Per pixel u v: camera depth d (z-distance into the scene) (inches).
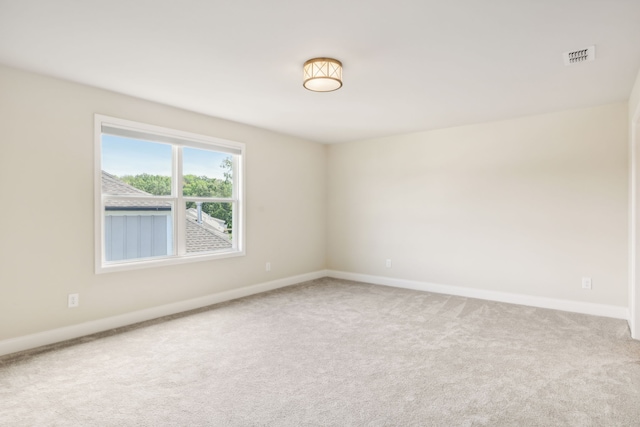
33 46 96.6
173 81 122.8
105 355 108.8
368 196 219.6
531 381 92.7
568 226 156.3
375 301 173.2
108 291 132.5
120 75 117.3
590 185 151.1
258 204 191.8
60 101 120.3
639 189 122.3
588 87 127.3
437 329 132.5
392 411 79.4
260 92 133.9
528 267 165.9
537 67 109.7
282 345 117.4
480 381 92.9
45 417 76.4
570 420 75.7
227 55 102.3
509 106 150.8
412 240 202.4
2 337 108.7
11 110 110.2
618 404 81.6
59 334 119.8
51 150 118.3
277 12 79.5
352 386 90.4
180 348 114.7
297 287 204.5
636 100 118.5
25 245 113.0
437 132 193.2
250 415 77.7
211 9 78.3
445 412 78.9
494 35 89.8
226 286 175.6
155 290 146.9
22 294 112.4
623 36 89.7
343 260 231.5
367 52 100.0
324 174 236.5
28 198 113.6
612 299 146.7
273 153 200.2
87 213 126.6
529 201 165.8
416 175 200.7
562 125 157.5
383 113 162.1
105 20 83.1
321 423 74.9
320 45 95.8
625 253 144.3
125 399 83.8
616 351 111.7
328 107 153.3
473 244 181.5
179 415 77.5
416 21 83.1
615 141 145.8
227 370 99.2
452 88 129.0
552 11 78.6
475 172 181.0
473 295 181.2
